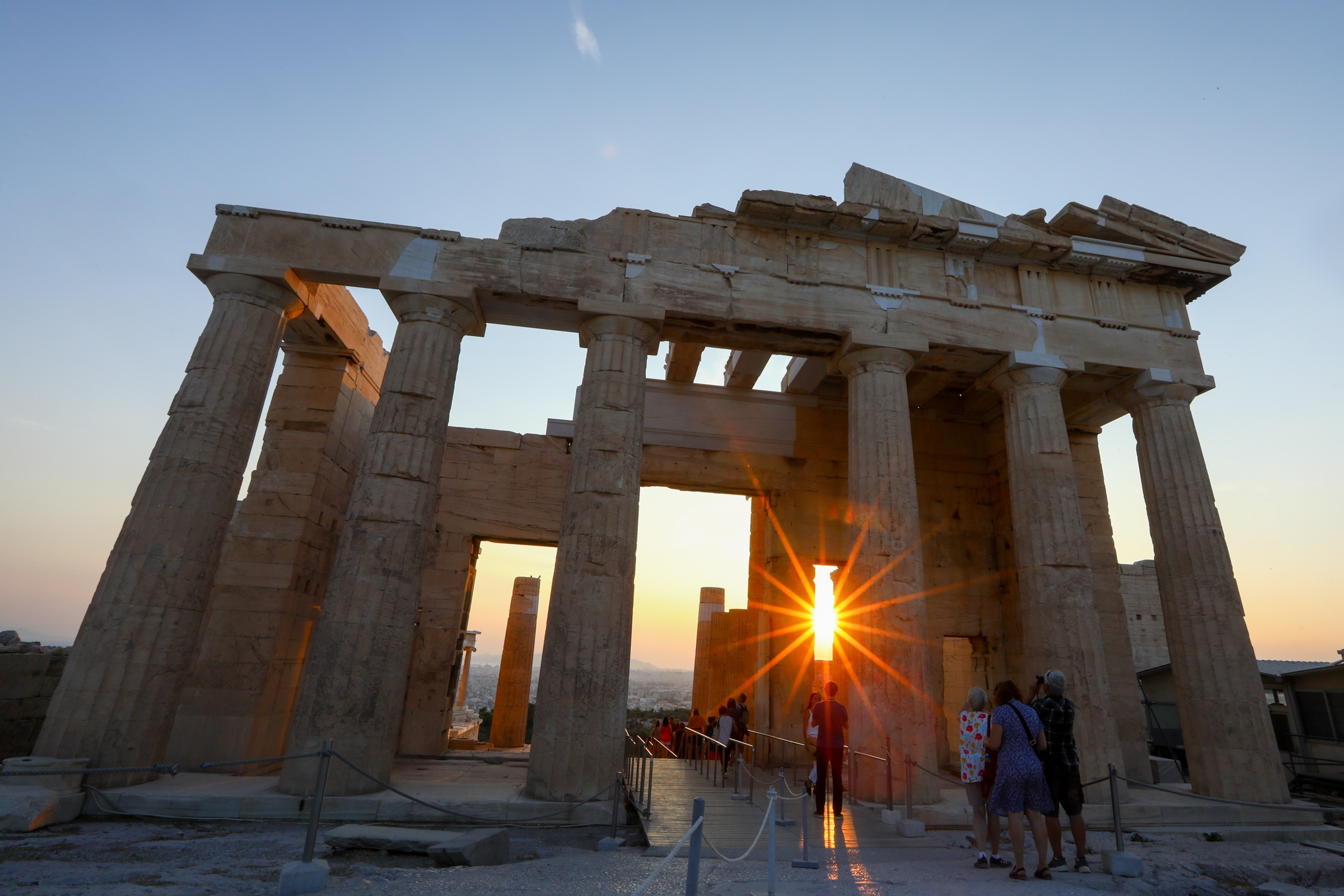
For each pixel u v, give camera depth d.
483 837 8.19
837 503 20.50
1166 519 15.46
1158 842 11.37
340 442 18.38
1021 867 7.31
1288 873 9.87
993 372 16.44
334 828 9.42
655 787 13.16
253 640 15.65
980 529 20.67
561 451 21.88
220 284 13.91
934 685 19.05
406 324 14.12
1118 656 18.06
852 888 6.59
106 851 8.15
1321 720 19.39
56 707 10.91
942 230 15.89
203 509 12.59
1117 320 16.55
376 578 12.20
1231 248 16.95
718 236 15.67
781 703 18.59
